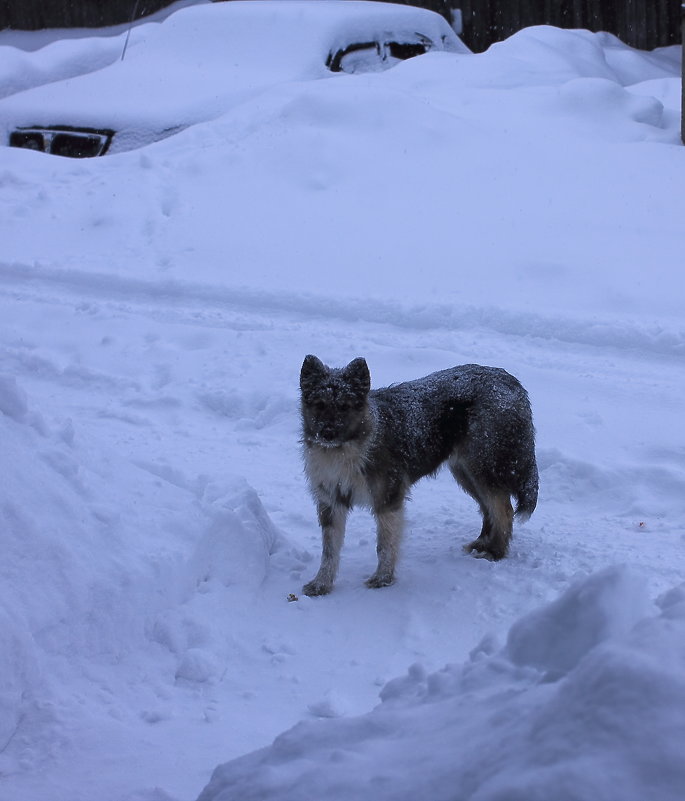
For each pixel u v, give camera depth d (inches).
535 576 181.2
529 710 99.9
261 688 160.4
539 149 324.8
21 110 402.0
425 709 114.9
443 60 395.9
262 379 243.0
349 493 181.5
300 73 388.2
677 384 230.8
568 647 114.8
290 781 104.6
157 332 265.1
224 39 414.3
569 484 207.3
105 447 185.5
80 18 572.7
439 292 268.2
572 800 81.5
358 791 98.9
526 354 243.8
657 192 296.5
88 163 363.6
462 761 96.3
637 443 215.5
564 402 227.5
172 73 401.7
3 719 148.8
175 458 219.0
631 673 89.6
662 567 181.0
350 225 298.7
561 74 385.4
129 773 144.1
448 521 201.2
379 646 168.1
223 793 108.9
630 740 84.6
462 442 187.9
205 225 310.7
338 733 114.3
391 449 181.2
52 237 318.0
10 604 155.3
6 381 178.9
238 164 339.9
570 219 289.3
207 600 171.8
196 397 241.6
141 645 163.6
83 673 158.1
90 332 269.0
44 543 162.1
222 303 276.2
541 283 267.1
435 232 290.7
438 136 333.7
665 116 358.0
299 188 323.0
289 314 269.1
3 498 163.0
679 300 255.0
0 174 357.7
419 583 181.2
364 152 331.3
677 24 520.4
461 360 241.4
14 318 276.8
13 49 454.6
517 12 526.6
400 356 244.4
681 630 97.1
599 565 182.9
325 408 177.3
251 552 181.6
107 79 408.2
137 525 173.6
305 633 170.9
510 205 297.9
